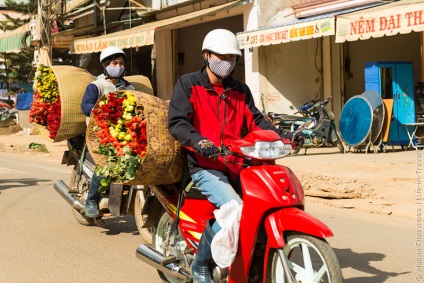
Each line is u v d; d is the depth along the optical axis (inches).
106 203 273.7
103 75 266.4
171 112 172.6
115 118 189.8
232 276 162.1
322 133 580.4
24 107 1072.8
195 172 173.0
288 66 722.2
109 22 975.6
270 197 152.3
